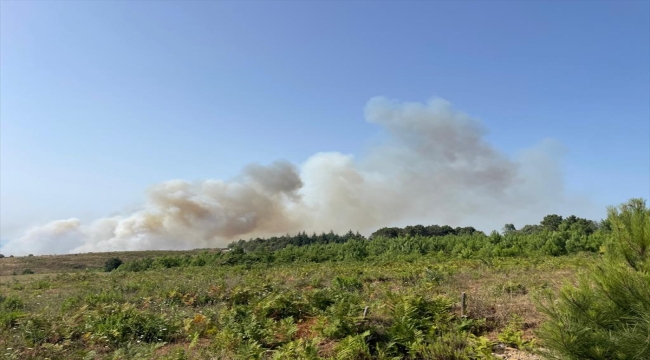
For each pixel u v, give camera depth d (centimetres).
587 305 504
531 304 976
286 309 1152
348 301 1110
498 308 966
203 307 1366
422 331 834
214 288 1566
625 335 460
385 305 989
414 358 733
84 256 7775
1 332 1014
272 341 878
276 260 3756
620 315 481
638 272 486
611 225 574
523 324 854
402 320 826
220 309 1238
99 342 956
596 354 458
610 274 494
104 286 2117
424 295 1064
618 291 482
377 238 4159
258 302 1190
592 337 472
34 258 7269
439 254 3105
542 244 2980
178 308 1344
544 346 578
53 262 6969
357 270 2192
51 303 1546
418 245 3559
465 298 980
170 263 4256
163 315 1100
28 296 1906
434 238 3794
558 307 536
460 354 707
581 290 517
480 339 751
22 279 3644
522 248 2983
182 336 1004
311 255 3753
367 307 927
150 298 1499
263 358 787
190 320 1059
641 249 521
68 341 929
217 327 1030
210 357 805
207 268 3362
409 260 2986
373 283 1677
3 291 2300
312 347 743
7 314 1162
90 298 1537
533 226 5209
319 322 921
